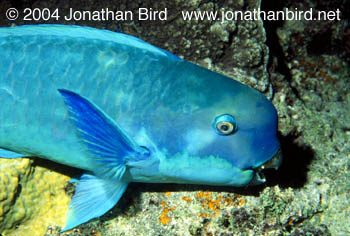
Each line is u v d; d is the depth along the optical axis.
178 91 0.65
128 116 0.65
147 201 0.74
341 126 0.90
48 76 0.66
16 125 0.67
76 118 0.64
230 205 0.73
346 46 1.10
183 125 0.65
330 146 0.86
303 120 0.86
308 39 1.09
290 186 0.78
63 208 0.73
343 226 0.77
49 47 0.66
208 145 0.65
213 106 0.64
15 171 0.69
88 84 0.65
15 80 0.66
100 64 0.66
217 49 0.81
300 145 0.85
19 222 0.71
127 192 0.74
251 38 0.81
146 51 0.67
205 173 0.66
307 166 0.82
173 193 0.74
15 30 0.67
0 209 0.68
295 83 1.00
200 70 0.66
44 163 0.73
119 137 0.64
